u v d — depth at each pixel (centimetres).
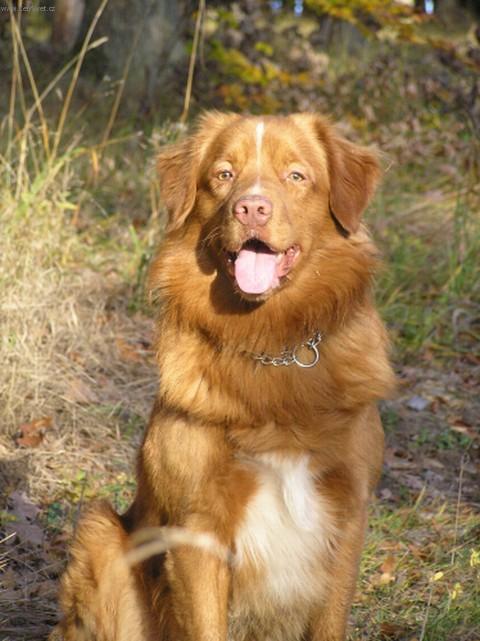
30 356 960
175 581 589
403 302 1273
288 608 612
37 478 845
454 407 1068
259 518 590
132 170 1495
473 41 2228
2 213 1125
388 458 959
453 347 1198
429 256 1382
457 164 1689
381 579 740
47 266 1141
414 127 1758
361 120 1819
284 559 597
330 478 595
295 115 659
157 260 641
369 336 629
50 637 654
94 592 637
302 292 614
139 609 640
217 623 586
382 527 826
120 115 1802
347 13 1880
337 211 625
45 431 912
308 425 588
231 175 623
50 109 1738
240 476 585
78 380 987
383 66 1909
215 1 1958
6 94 1772
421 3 2205
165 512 611
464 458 959
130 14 1917
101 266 1238
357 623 688
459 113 1848
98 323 1103
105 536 643
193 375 602
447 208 1535
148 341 1109
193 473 588
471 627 668
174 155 662
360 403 603
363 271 631
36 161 1227
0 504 805
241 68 1850
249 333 604
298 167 619
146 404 990
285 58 1936
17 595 699
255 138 623
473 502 884
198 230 629
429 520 844
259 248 600
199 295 616
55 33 2020
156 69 1928
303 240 613
